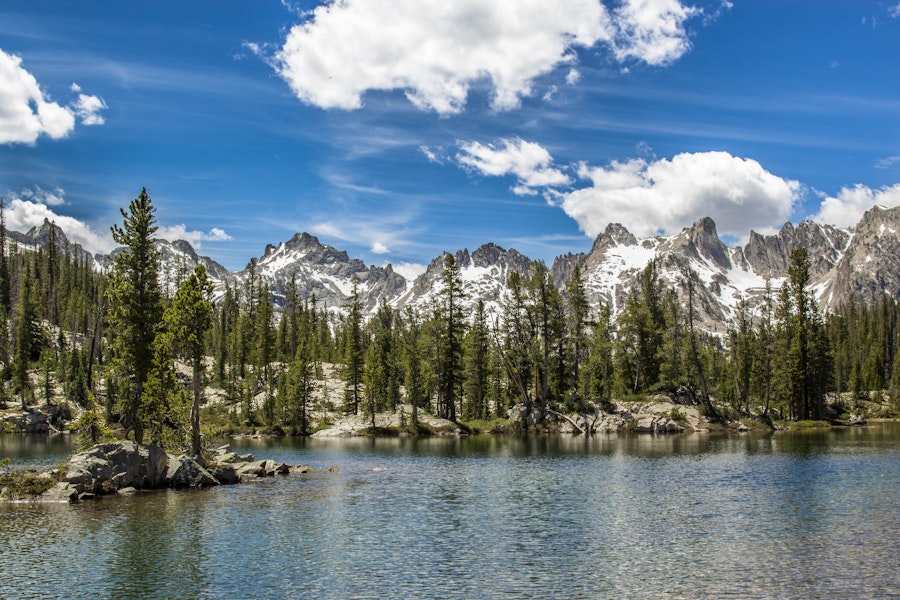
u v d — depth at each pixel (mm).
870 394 175750
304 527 34938
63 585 25375
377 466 62188
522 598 23500
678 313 121125
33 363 151250
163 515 38219
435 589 24578
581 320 113500
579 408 103875
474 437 97438
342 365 154625
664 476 51844
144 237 59594
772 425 109438
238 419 119250
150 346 57906
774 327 126375
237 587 25016
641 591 23969
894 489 43625
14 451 79938
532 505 40719
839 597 22984
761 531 32625
